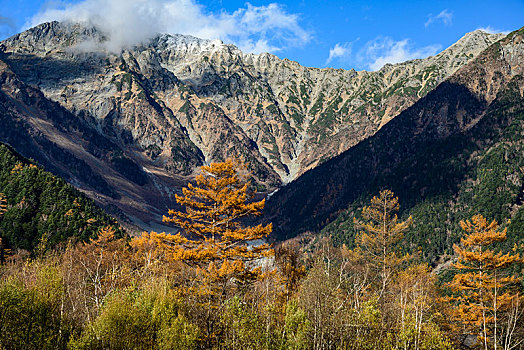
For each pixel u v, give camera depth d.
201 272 29.53
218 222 32.03
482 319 34.44
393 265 40.94
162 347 16.67
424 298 28.41
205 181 32.38
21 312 14.86
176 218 32.19
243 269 28.62
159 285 19.97
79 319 18.27
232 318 18.83
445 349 19.83
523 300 34.03
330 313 20.89
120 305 16.92
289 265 38.56
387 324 20.89
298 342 18.22
